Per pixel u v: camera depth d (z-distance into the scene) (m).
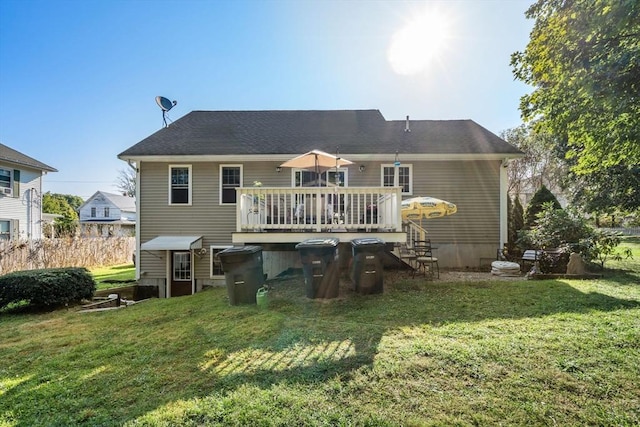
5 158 16.61
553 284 6.89
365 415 2.64
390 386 3.04
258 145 11.04
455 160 10.88
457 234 10.89
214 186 11.01
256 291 6.59
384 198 7.78
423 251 8.92
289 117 12.95
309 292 6.44
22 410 2.91
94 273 14.49
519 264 9.65
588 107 4.88
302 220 8.37
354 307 5.79
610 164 6.13
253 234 7.65
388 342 4.05
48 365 3.89
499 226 10.81
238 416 2.68
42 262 13.75
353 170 10.93
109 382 3.38
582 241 8.48
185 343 4.43
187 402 2.92
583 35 4.45
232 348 4.13
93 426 2.64
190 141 11.30
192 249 10.59
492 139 11.46
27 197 18.36
